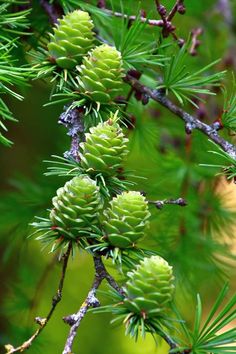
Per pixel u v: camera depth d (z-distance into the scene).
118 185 0.79
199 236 1.11
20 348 0.76
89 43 0.83
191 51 0.97
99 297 1.20
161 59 0.86
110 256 0.77
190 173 1.11
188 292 1.10
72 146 0.81
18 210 1.13
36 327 1.12
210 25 1.19
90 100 0.82
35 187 1.14
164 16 0.86
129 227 0.76
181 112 0.86
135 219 0.76
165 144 1.15
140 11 0.87
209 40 1.17
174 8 0.86
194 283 1.11
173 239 1.10
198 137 1.06
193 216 1.11
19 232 1.13
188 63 1.03
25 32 0.92
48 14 0.92
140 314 0.74
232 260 1.11
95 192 0.77
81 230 0.77
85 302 0.75
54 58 0.83
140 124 1.07
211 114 1.10
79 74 0.83
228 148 0.84
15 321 1.20
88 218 0.77
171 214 1.10
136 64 0.92
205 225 1.14
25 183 1.15
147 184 1.11
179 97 0.85
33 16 0.94
